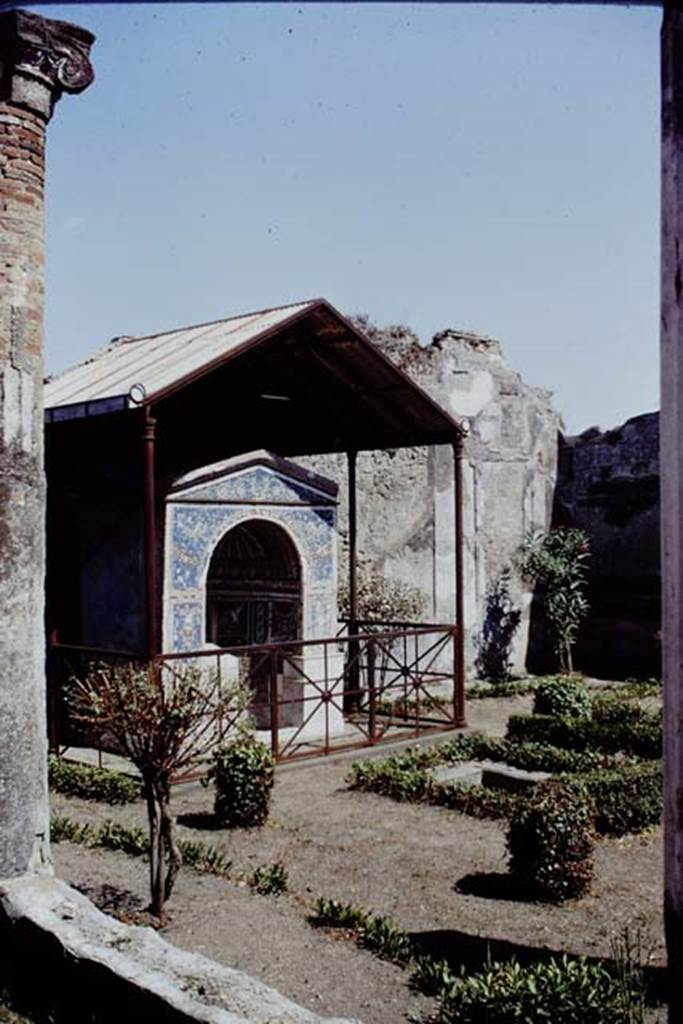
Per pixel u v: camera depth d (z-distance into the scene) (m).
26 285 6.31
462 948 6.87
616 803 9.84
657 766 11.20
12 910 5.77
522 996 5.03
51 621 13.59
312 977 6.27
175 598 12.50
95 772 11.05
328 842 9.36
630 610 21.09
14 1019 5.20
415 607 18.81
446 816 10.28
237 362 13.27
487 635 20.75
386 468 18.98
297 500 13.94
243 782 9.77
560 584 21.00
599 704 15.12
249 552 14.75
